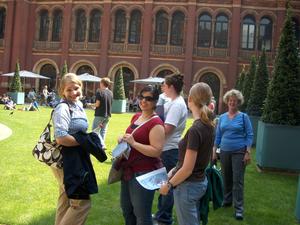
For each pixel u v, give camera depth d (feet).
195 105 14.92
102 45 129.39
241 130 23.54
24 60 135.44
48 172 31.22
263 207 25.79
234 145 23.53
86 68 133.08
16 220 20.65
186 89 124.77
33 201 24.02
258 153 38.50
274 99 36.40
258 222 22.77
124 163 16.42
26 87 134.72
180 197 14.75
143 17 127.13
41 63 135.74
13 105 94.89
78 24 133.59
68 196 15.83
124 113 105.40
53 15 135.23
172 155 20.10
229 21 124.16
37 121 68.33
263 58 53.52
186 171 14.20
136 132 16.28
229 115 24.14
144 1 127.03
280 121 35.91
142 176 15.56
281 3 122.11
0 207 22.54
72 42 132.77
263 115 37.63
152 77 125.29
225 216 23.57
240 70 123.75
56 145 16.21
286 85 36.09
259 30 124.16
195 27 124.88
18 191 25.84
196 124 14.55
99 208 23.65
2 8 136.77
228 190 25.20
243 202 25.26
